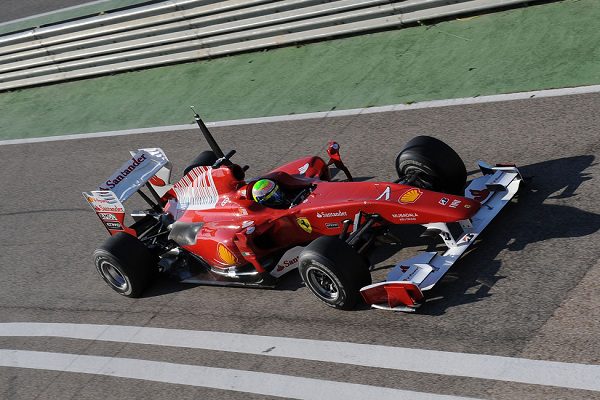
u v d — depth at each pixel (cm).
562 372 1271
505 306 1461
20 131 3425
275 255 1845
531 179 1780
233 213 1847
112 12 3603
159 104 3131
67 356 1858
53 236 2492
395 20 2748
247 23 3058
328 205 1688
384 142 2253
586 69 2180
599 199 1666
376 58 2703
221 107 2895
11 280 2312
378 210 1636
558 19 2430
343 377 1447
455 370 1358
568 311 1392
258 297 1798
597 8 2395
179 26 3228
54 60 3625
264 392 1493
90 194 2047
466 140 2094
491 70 2369
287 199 1819
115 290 2012
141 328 1859
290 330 1639
